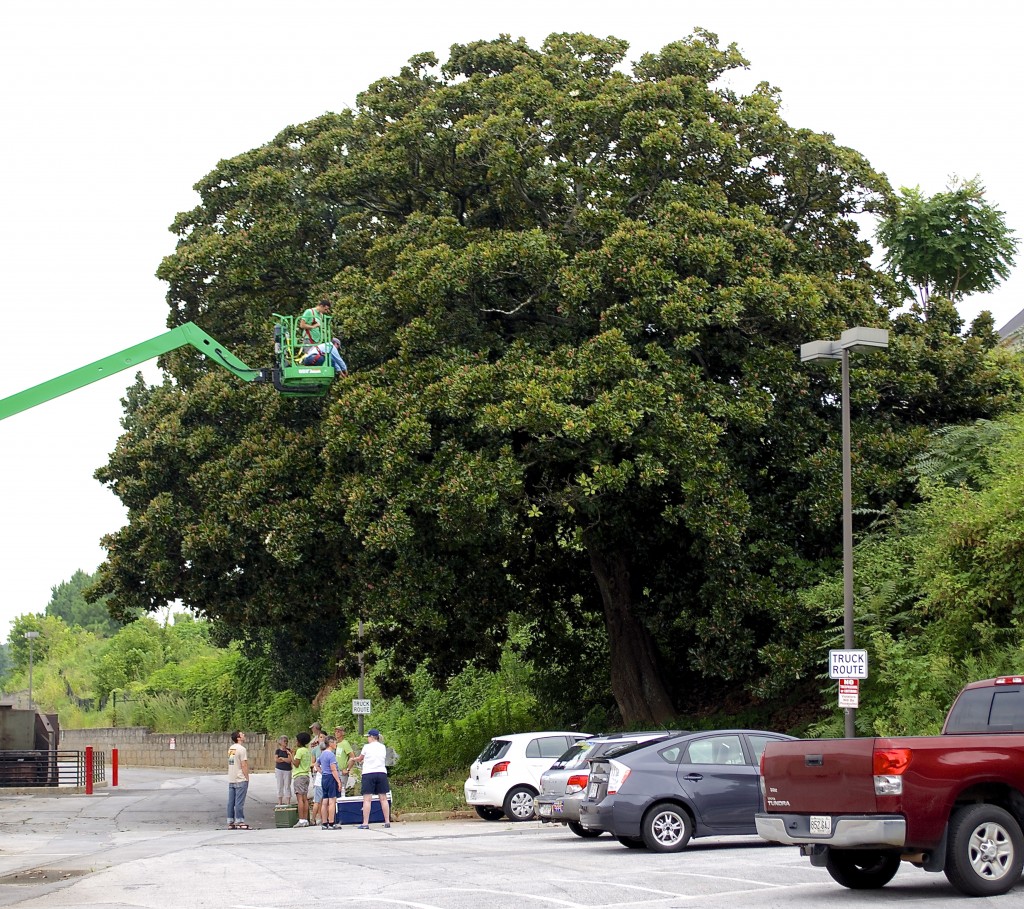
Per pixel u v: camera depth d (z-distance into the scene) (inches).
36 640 4687.5
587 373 939.3
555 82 1183.6
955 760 430.9
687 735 666.2
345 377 1008.2
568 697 1382.9
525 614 1309.1
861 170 1131.3
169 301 1229.7
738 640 989.2
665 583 1144.8
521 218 1127.6
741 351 1025.5
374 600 1018.1
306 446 1044.5
